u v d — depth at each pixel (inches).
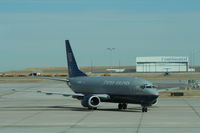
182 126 3070.9
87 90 4790.8
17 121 3484.3
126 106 4522.6
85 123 3304.6
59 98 6402.6
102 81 4613.7
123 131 2844.5
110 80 4525.1
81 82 4916.3
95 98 4453.7
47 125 3206.2
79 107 4837.6
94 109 4503.0
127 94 4266.7
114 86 4421.8
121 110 4399.6
